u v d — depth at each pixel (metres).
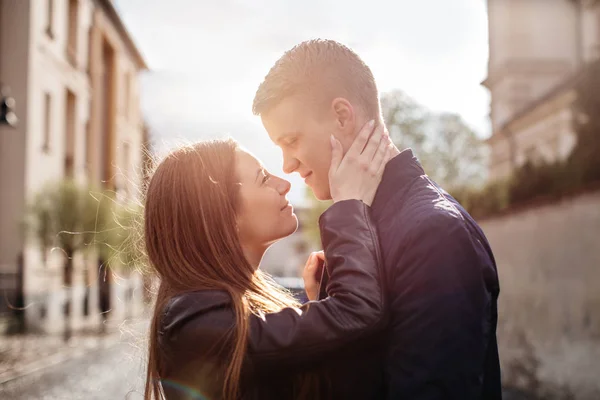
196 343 1.51
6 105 14.28
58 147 25.58
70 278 23.75
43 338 14.91
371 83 1.69
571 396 6.16
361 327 1.48
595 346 9.05
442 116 33.81
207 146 1.76
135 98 41.06
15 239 21.81
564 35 30.16
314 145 1.66
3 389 8.16
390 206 1.60
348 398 1.51
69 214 20.77
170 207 1.70
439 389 1.37
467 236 1.44
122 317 20.36
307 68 1.64
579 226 11.89
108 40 33.72
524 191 15.78
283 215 1.78
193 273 1.64
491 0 31.11
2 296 19.84
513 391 6.59
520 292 15.32
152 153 1.91
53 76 25.05
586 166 12.40
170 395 1.57
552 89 24.36
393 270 1.50
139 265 1.93
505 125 28.95
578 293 11.63
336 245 1.57
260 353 1.48
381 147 1.66
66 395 7.57
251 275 1.70
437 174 33.56
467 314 1.39
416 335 1.40
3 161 22.16
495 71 30.84
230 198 1.73
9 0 22.77
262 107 1.69
